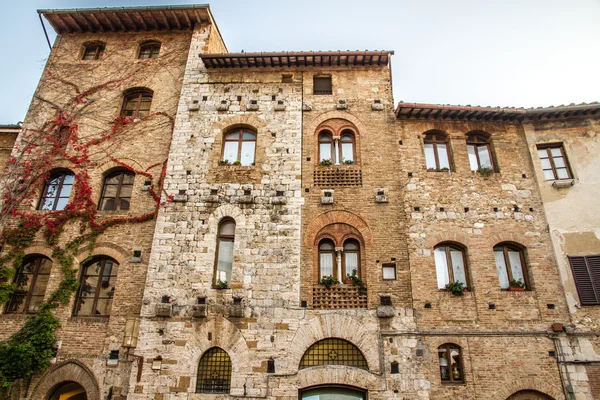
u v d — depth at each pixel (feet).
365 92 66.18
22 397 50.03
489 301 52.65
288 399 47.96
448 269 55.47
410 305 52.21
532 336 50.85
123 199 62.13
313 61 67.56
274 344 50.34
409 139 62.08
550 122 63.21
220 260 56.08
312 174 60.13
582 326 51.31
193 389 48.70
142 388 48.88
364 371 48.83
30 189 62.23
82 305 55.83
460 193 58.70
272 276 53.83
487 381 48.65
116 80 70.38
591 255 54.90
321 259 56.34
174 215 57.77
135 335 50.75
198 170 60.85
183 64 70.95
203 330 51.21
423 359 49.52
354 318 51.57
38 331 52.19
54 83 71.00
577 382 48.65
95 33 76.18
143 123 66.18
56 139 65.92
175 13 72.59
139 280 55.31
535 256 55.26
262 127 63.57
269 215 57.31
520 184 59.57
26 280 57.93
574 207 57.62
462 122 63.52
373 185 59.16
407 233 56.13
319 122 63.98
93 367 50.93
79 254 57.36
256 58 67.00
